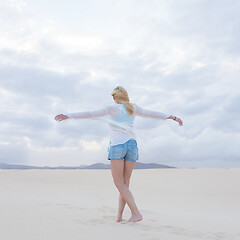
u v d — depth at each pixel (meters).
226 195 8.09
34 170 14.67
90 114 3.50
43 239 2.38
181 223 3.80
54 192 7.58
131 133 3.60
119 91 3.71
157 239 2.65
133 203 3.45
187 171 14.93
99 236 2.57
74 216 3.65
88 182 10.79
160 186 10.01
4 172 13.54
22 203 4.65
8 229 2.67
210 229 3.44
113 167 3.50
